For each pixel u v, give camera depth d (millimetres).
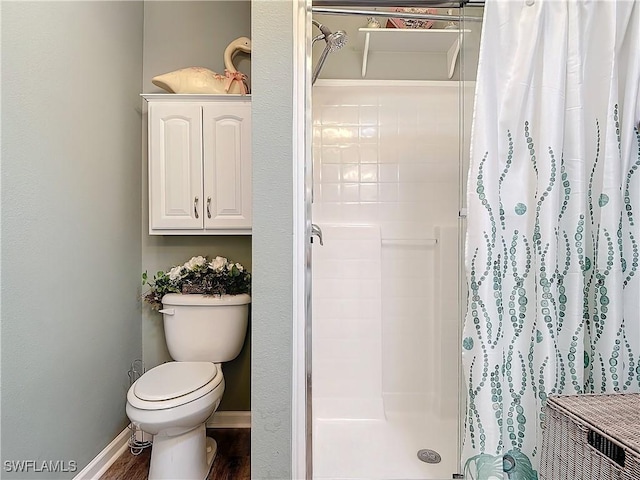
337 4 1301
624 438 857
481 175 1193
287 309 1242
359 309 2039
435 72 2119
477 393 1185
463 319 1369
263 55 1234
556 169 1187
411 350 2096
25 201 1284
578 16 1202
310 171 1277
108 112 1821
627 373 1229
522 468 1216
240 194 2016
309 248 1275
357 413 1994
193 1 2252
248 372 2207
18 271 1254
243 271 2113
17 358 1247
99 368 1732
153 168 2006
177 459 1601
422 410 2076
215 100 2014
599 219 1218
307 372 1261
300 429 1234
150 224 2014
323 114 2086
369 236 2051
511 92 1207
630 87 1216
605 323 1201
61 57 1467
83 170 1610
